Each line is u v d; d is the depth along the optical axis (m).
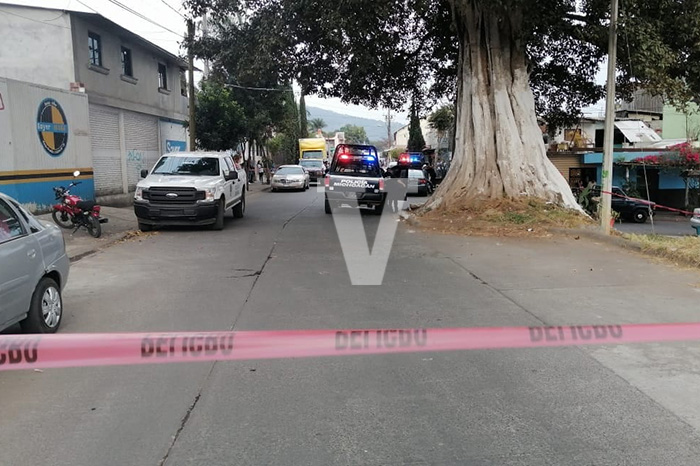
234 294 7.19
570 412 3.80
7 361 4.20
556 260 9.40
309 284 7.75
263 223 15.45
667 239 11.16
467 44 15.05
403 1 13.66
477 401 3.98
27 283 5.05
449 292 7.21
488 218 13.38
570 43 18.05
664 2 12.32
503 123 14.44
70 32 16.89
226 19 15.63
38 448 3.37
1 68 16.86
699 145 34.12
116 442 3.44
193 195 13.04
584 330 5.32
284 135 55.88
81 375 4.50
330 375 4.48
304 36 15.30
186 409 3.89
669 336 5.20
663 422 3.65
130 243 11.78
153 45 21.59
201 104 27.34
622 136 37.66
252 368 4.62
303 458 3.25
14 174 12.39
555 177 14.61
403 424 3.65
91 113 18.39
